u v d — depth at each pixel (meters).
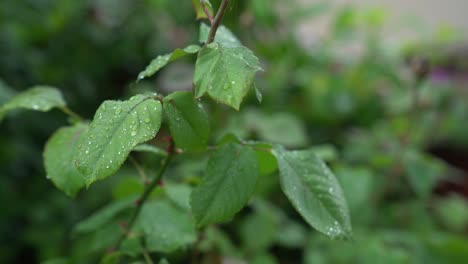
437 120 1.06
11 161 1.04
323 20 1.49
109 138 0.38
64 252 0.95
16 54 1.13
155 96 0.40
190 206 0.40
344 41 1.16
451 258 0.72
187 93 0.41
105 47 1.33
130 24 1.34
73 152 0.45
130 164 0.97
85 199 0.98
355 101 1.12
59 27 1.25
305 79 1.11
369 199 0.83
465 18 1.83
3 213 0.99
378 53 1.12
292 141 0.86
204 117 0.41
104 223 0.52
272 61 1.06
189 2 1.10
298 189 0.41
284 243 0.74
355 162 0.95
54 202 1.01
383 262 0.68
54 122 1.13
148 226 0.49
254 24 1.03
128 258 0.55
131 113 0.39
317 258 0.72
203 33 0.43
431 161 0.84
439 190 1.22
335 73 1.16
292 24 1.12
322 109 1.09
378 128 1.04
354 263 0.69
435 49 1.22
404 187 0.90
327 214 0.41
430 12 1.83
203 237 0.56
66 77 1.25
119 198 0.55
